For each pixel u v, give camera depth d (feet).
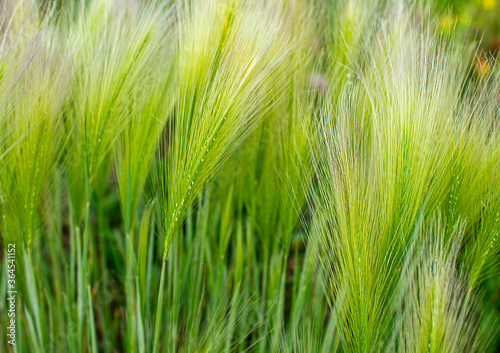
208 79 1.02
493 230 1.05
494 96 1.07
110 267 1.53
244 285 1.22
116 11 1.14
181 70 1.07
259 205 1.19
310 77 1.14
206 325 1.13
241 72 1.01
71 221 1.23
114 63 1.10
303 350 1.08
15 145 1.08
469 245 1.08
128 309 1.18
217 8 1.04
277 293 1.20
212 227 1.29
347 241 0.99
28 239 1.12
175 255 1.16
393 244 0.99
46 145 1.10
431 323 0.98
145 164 1.14
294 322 1.13
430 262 1.00
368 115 1.04
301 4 1.16
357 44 1.16
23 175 1.09
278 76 1.09
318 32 1.21
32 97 1.08
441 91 1.02
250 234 1.22
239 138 1.08
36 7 1.12
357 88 1.05
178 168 1.04
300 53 1.13
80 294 1.17
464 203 1.06
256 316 1.25
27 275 1.13
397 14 1.14
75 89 1.14
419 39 1.10
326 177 1.02
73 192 1.16
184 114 1.04
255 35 1.03
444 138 1.02
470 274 1.07
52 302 1.31
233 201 1.22
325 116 1.06
